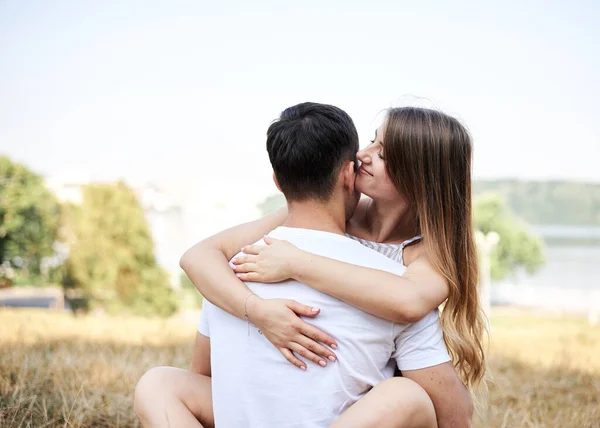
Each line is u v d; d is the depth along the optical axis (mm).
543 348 5262
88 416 2307
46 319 6227
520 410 2752
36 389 2543
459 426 1418
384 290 1301
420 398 1316
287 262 1353
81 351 3727
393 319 1313
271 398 1330
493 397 2986
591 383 3436
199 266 1469
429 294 1368
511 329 7359
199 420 1521
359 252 1404
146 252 9047
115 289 8930
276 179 1458
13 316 6367
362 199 1872
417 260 1554
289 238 1414
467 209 1618
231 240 1627
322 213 1432
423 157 1568
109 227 8984
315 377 1312
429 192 1576
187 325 6711
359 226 1773
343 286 1301
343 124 1413
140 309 8867
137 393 1496
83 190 9039
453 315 1583
